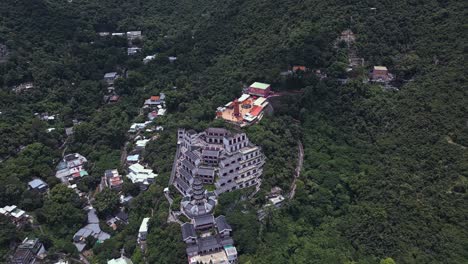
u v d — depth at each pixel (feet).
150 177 534.78
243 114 572.51
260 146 506.07
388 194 469.16
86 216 497.46
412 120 552.82
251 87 628.28
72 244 452.76
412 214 439.22
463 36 618.03
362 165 520.83
